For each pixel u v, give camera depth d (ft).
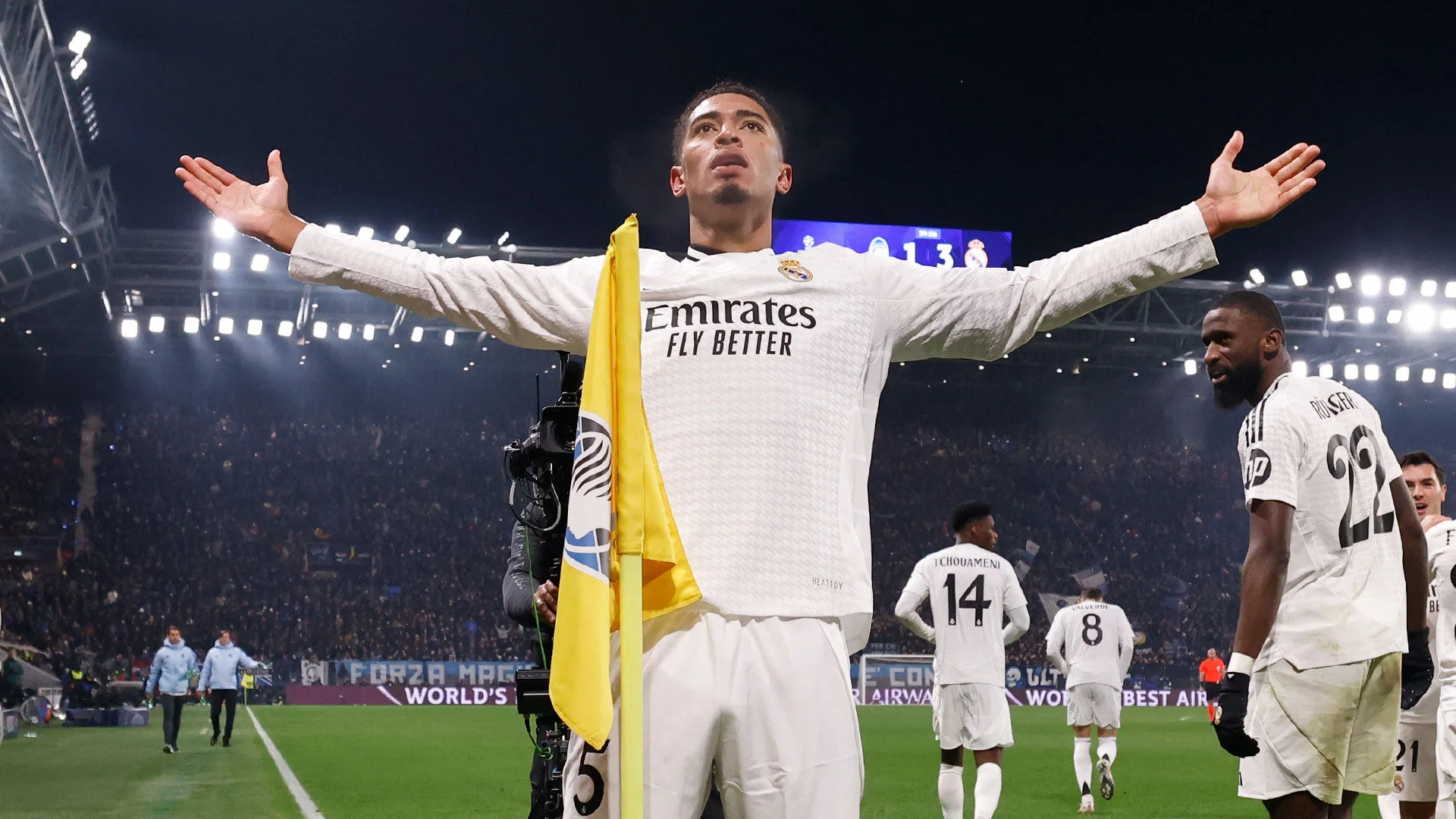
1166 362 125.08
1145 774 45.27
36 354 120.47
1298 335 109.60
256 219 8.81
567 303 9.06
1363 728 13.88
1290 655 13.71
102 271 96.89
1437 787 19.86
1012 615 30.04
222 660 57.11
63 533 122.93
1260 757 13.83
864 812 33.14
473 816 31.01
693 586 8.13
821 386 8.71
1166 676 121.80
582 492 8.05
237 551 123.95
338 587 123.54
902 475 142.92
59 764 47.24
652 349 8.75
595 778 8.36
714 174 9.20
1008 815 33.09
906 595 29.73
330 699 106.83
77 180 78.89
